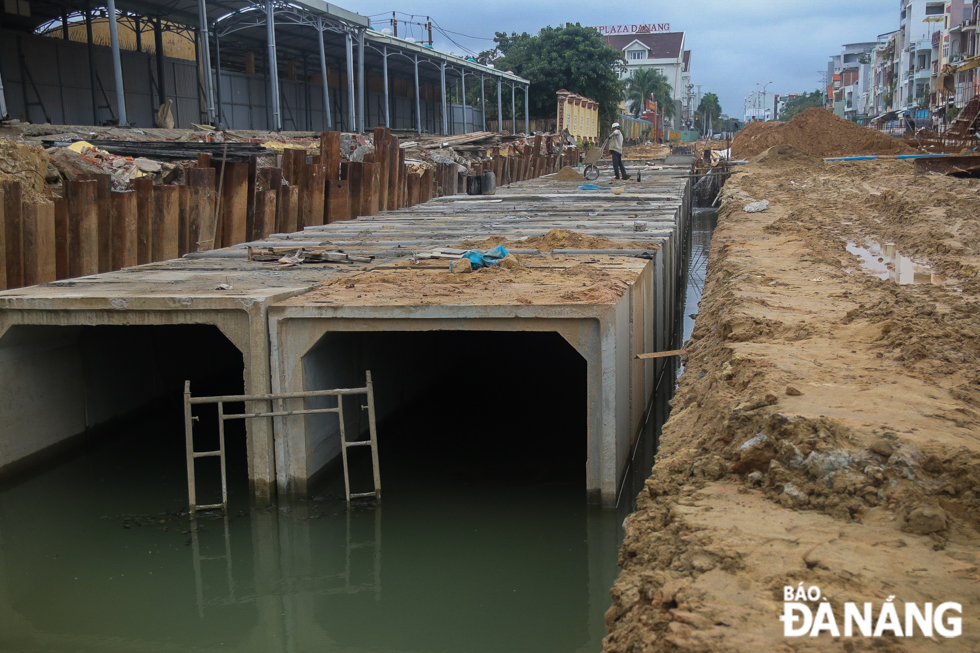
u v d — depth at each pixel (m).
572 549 8.66
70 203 13.05
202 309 9.67
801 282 11.62
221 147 16.66
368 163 21.05
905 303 9.19
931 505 4.75
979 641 3.57
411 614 7.38
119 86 25.02
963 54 66.12
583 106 63.19
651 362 13.70
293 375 9.74
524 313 9.12
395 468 11.23
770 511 5.04
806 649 3.57
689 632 3.76
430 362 15.48
